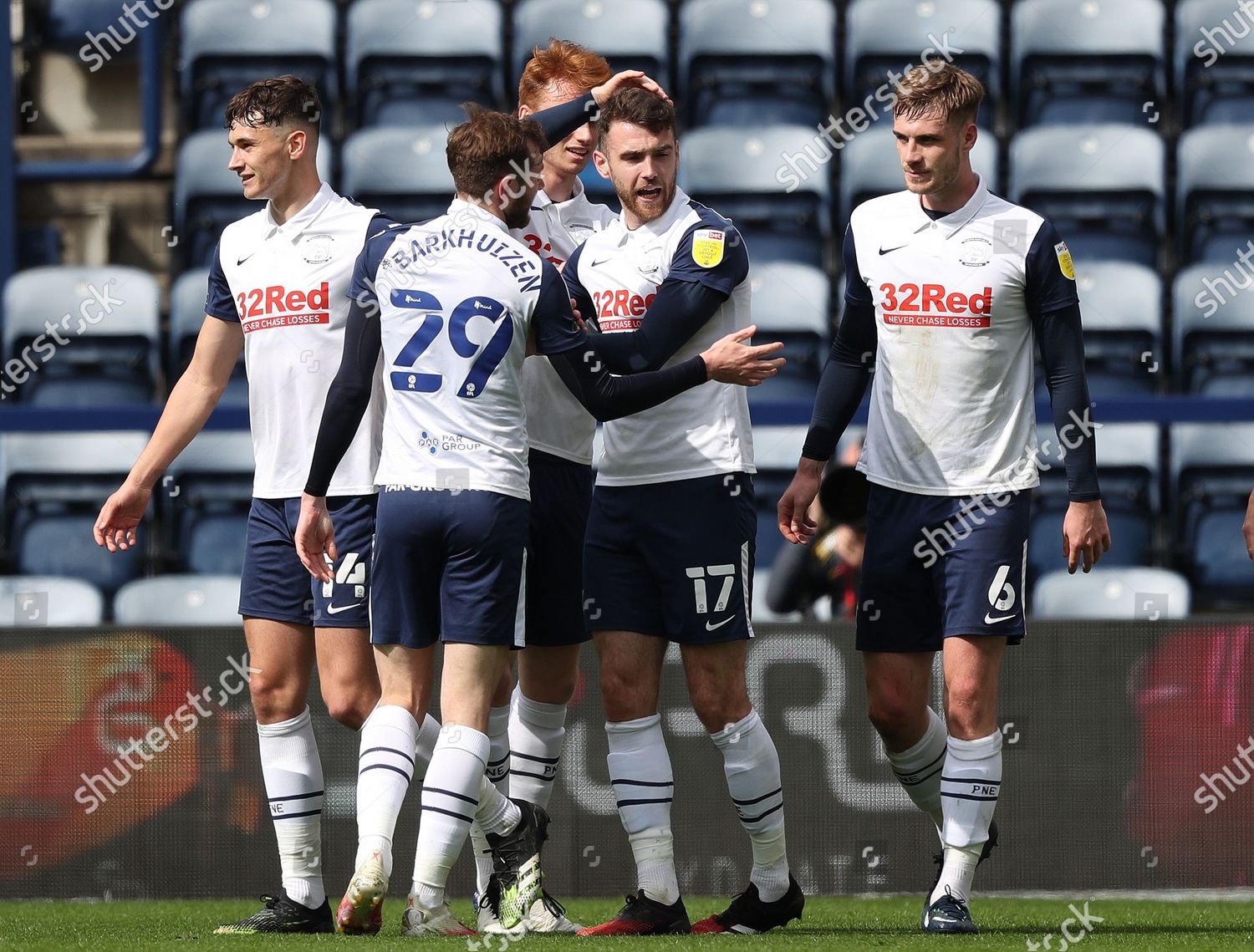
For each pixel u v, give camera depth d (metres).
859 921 13.86
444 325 11.62
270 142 12.88
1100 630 17.08
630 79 13.61
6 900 16.94
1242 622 17.06
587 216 14.28
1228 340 26.45
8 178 26.33
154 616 22.91
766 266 26.47
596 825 16.98
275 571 12.96
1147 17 30.14
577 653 13.80
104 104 30.70
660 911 12.17
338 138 30.47
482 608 11.59
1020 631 12.48
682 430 12.30
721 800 17.03
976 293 12.48
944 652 12.72
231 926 12.85
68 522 25.34
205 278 26.81
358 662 12.73
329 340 12.84
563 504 13.45
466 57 30.39
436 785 11.45
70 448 25.53
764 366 11.83
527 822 12.92
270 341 12.91
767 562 24.62
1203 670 17.06
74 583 23.48
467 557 11.55
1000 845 16.94
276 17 30.14
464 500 11.50
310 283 12.83
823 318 26.42
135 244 29.95
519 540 11.75
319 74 30.11
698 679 12.51
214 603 22.97
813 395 26.22
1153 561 24.58
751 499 12.63
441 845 11.45
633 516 12.36
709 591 12.26
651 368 12.16
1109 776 17.00
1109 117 30.06
